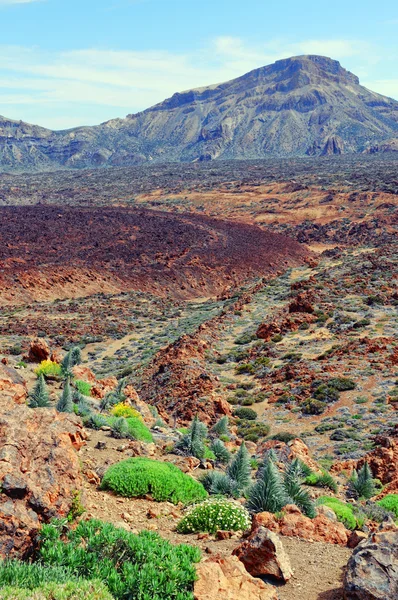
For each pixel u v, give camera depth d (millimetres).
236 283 100375
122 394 23781
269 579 8281
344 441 28062
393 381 36344
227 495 12875
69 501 8555
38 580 6855
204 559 8211
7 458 8484
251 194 199750
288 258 121562
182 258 108125
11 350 49406
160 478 11828
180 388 37812
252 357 47125
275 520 10633
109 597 6715
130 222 141250
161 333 63500
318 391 35531
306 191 191375
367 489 17672
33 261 95750
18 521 7629
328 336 49781
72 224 135250
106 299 83812
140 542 7785
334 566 8906
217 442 18672
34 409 10078
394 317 52594
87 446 14430
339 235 140625
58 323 66188
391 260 78375
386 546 7586
